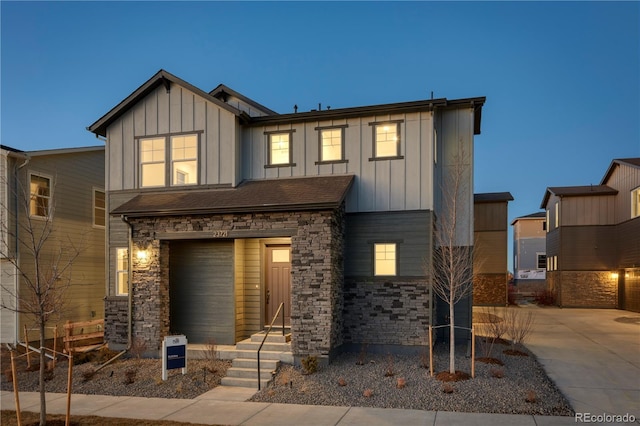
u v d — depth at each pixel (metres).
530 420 7.90
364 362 11.65
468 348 12.34
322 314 11.59
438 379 10.09
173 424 8.02
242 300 13.69
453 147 13.97
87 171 19.45
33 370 12.11
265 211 12.09
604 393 9.52
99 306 19.64
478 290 27.02
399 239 12.93
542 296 28.59
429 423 7.80
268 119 14.08
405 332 12.62
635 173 23.42
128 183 14.56
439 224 13.74
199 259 13.62
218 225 12.66
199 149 14.12
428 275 12.58
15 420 8.45
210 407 9.03
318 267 11.71
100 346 14.25
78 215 18.83
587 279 26.39
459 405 8.64
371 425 7.78
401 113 13.24
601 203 26.39
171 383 10.71
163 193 14.24
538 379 10.35
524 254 40.34
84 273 18.92
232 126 13.91
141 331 13.09
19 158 16.20
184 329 13.58
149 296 13.10
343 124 13.69
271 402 9.27
